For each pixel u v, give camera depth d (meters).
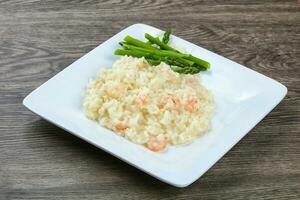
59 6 1.03
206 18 1.02
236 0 1.06
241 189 0.73
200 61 0.88
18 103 0.84
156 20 1.01
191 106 0.80
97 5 1.04
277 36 0.98
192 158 0.74
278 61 0.93
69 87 0.83
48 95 0.81
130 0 1.05
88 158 0.76
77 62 0.87
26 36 0.96
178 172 0.71
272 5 1.05
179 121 0.78
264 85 0.84
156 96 0.81
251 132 0.81
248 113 0.81
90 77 0.86
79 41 0.96
